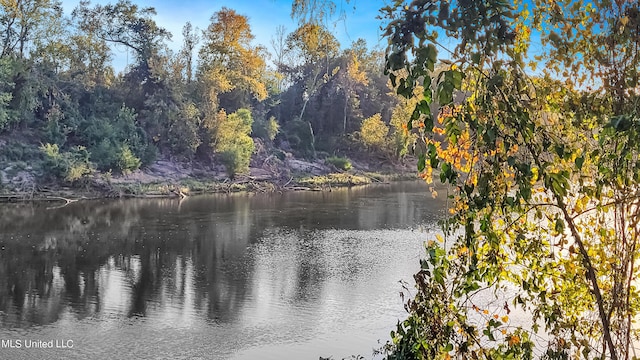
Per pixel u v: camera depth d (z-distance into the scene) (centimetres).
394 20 205
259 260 1417
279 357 786
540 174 232
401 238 1742
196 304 1032
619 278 270
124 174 3256
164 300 1059
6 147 2941
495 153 236
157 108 3716
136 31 3959
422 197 3091
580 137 269
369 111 5516
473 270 270
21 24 3269
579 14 248
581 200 275
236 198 3055
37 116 3341
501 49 219
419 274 316
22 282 1184
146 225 1995
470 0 202
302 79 5394
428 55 199
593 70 250
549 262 301
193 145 3738
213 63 4291
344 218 2211
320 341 843
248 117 4069
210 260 1416
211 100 3947
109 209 2455
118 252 1508
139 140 3519
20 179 2802
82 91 3600
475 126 228
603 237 279
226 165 3762
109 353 796
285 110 5325
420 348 344
